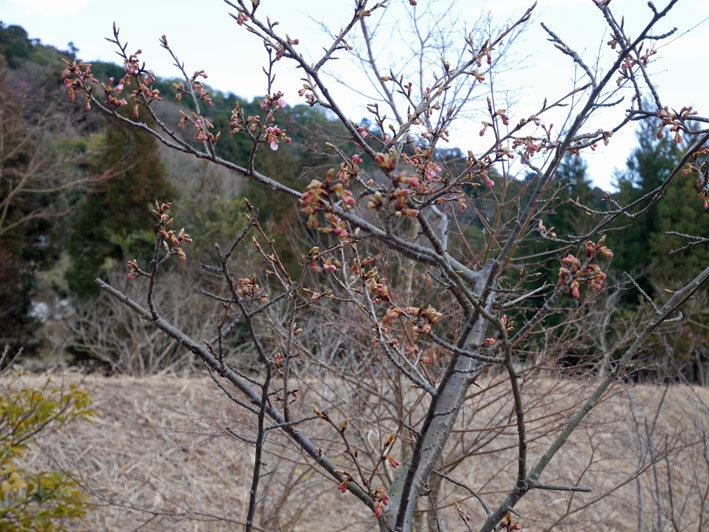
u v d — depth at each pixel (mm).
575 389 3680
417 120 2393
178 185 15609
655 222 10820
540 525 5082
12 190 13797
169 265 12352
